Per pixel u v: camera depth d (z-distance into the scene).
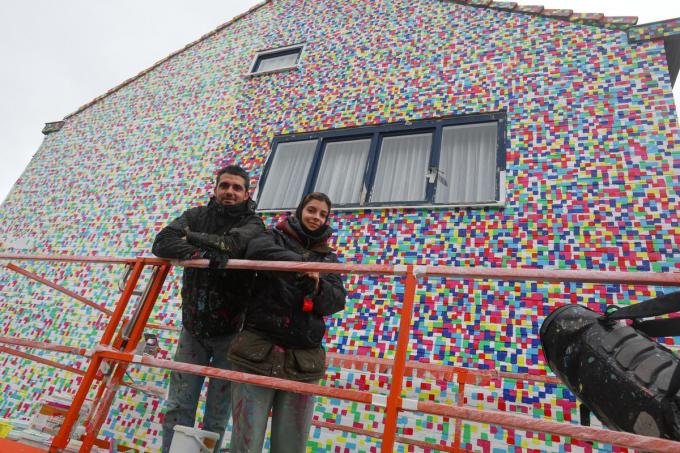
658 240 3.63
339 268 2.10
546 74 5.00
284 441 2.21
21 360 5.26
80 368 4.93
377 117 5.58
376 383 3.78
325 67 6.58
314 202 2.68
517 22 5.63
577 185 4.15
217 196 2.92
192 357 2.80
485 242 4.16
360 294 4.27
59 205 6.90
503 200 4.30
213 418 2.68
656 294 3.41
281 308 2.30
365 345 3.97
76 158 7.56
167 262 2.61
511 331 3.62
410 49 6.11
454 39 5.89
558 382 3.02
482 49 5.59
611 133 4.31
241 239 2.54
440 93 5.43
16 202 7.32
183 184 6.17
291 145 5.98
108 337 2.41
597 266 3.68
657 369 1.84
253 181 5.71
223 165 6.12
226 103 6.94
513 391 3.38
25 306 5.80
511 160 4.54
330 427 3.22
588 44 5.01
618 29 4.97
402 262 4.33
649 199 3.84
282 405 2.26
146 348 4.39
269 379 1.95
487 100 5.10
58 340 5.28
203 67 7.86
